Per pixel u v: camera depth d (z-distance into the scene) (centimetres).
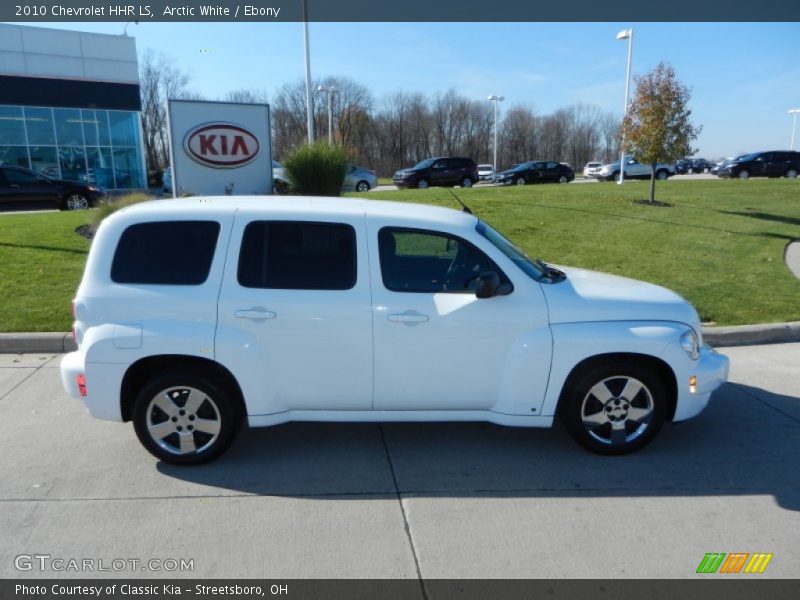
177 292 394
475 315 403
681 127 1734
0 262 933
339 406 412
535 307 408
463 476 399
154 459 420
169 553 317
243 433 465
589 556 316
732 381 579
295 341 398
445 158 2933
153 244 401
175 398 404
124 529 337
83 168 2925
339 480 393
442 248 418
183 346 389
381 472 404
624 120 1820
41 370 595
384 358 403
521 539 330
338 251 406
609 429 425
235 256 399
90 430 466
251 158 1313
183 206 412
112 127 2984
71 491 377
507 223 1351
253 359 393
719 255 1103
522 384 409
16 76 2642
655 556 316
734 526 344
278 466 412
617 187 2391
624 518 351
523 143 8512
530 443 449
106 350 389
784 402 528
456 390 412
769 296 833
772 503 369
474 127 8225
